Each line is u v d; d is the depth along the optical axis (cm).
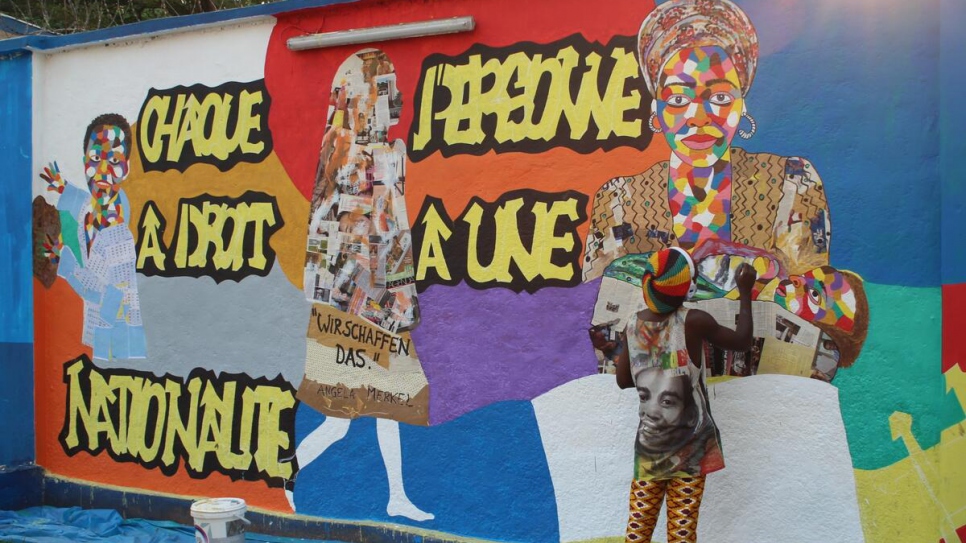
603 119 488
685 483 412
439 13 530
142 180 627
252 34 589
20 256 666
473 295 518
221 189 598
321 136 566
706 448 412
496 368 511
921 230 422
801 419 443
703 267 463
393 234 542
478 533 512
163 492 611
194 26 602
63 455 652
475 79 521
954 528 406
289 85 577
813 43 444
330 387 558
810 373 442
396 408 538
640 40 480
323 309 562
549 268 498
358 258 552
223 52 599
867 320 432
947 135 411
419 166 536
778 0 451
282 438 572
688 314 415
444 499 522
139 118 628
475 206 519
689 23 469
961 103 408
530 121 505
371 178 550
